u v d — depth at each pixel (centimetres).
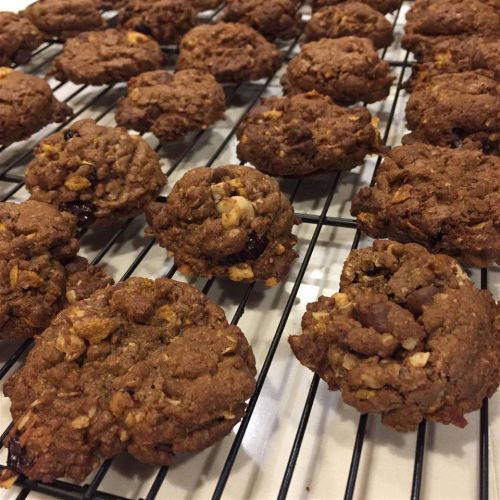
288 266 20
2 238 19
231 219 19
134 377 15
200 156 28
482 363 15
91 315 16
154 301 17
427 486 15
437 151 21
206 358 15
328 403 17
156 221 20
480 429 16
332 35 31
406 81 29
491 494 15
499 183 19
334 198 25
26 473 15
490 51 26
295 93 28
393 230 20
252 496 15
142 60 30
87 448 15
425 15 30
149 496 14
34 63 36
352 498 15
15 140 27
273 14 33
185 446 15
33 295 18
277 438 16
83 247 23
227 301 21
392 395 14
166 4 33
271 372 18
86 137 23
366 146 24
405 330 15
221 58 30
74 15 35
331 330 16
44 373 16
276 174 24
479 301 16
